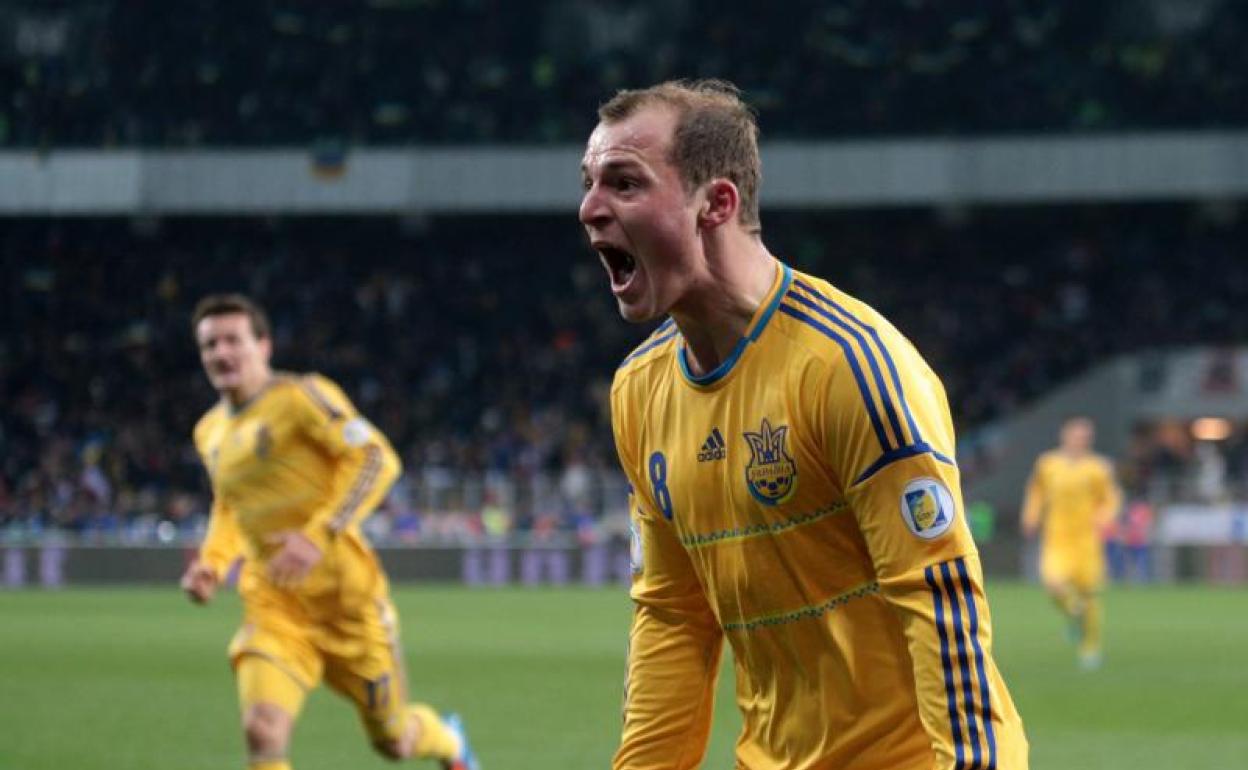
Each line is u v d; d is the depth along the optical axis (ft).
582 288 176.55
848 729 13.41
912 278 177.88
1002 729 12.25
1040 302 173.58
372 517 132.36
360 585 28.37
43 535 134.51
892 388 12.30
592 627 84.38
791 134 174.60
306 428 28.53
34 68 173.99
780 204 165.48
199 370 164.96
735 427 13.05
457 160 165.99
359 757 39.60
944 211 173.27
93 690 55.16
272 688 27.48
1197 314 170.91
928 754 13.26
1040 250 179.63
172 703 51.34
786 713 13.80
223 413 29.60
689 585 14.53
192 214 168.86
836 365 12.45
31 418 156.66
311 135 173.88
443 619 90.17
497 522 134.41
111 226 177.47
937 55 179.63
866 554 13.03
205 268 176.14
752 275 12.89
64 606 101.50
